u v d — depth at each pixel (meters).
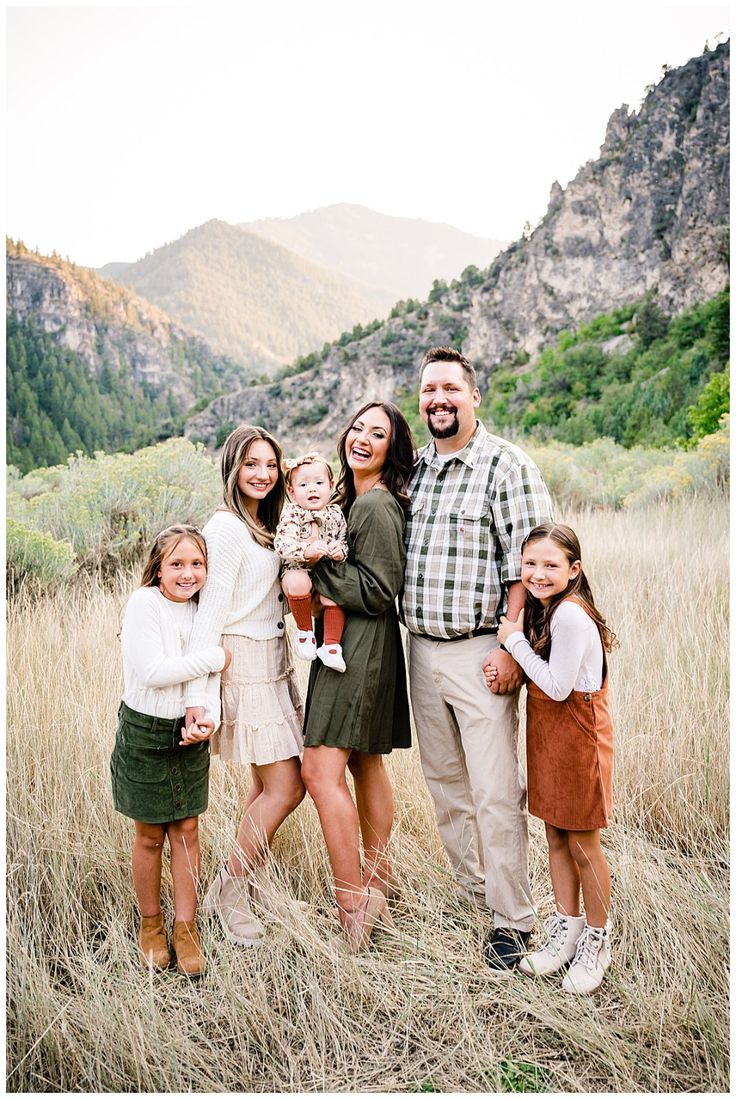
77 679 3.64
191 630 2.32
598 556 6.13
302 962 2.27
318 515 2.39
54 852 2.64
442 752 2.60
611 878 2.63
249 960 2.31
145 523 6.73
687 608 4.49
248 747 2.39
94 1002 2.09
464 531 2.43
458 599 2.42
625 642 4.17
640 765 3.19
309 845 2.78
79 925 2.40
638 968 2.27
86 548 6.38
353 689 2.37
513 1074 1.99
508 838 2.40
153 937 2.36
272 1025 2.08
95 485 6.96
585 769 2.20
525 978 2.26
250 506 2.58
